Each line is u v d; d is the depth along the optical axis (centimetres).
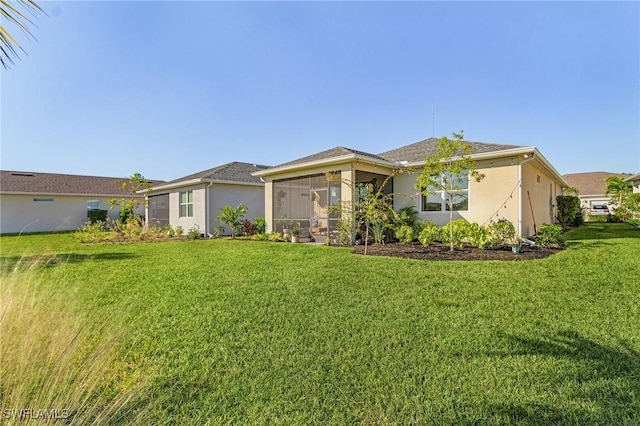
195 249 1169
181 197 1986
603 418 227
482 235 978
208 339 367
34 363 236
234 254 997
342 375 289
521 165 1060
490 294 505
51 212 2420
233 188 1897
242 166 2156
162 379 288
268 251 1042
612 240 1120
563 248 951
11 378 224
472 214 1150
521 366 297
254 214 1997
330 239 1246
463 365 302
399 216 1188
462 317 415
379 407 246
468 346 337
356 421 232
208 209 1778
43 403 215
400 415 237
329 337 365
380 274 648
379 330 380
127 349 344
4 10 213
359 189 1227
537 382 272
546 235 1002
